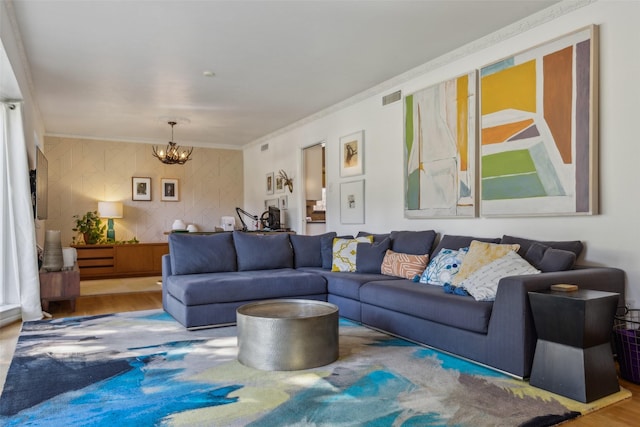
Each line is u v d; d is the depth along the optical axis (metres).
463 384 2.45
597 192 3.11
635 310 2.77
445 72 4.36
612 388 2.33
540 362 2.41
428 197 4.52
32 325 4.02
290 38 3.90
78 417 2.07
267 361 2.71
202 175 8.94
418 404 2.19
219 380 2.54
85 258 7.43
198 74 4.80
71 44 3.98
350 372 2.66
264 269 4.79
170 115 6.57
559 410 2.12
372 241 4.73
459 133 4.15
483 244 3.38
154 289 6.25
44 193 5.94
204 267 4.45
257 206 8.64
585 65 3.14
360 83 5.19
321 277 4.30
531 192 3.51
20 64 4.12
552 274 2.67
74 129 7.46
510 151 3.67
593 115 3.09
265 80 5.03
